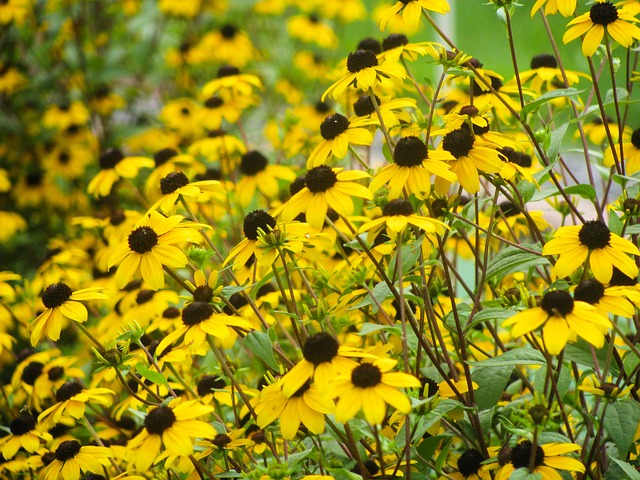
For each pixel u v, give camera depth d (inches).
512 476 48.4
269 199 65.6
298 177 56.8
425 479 50.9
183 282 52.1
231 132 80.5
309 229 52.5
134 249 51.8
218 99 66.7
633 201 52.2
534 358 50.3
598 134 62.2
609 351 50.3
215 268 60.9
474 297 53.9
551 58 58.4
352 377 48.0
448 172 50.9
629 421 50.1
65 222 83.7
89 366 64.2
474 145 52.0
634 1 55.2
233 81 66.1
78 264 69.4
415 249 51.3
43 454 56.0
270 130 71.1
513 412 49.4
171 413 49.6
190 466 51.2
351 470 51.2
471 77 54.1
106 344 52.3
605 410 50.3
